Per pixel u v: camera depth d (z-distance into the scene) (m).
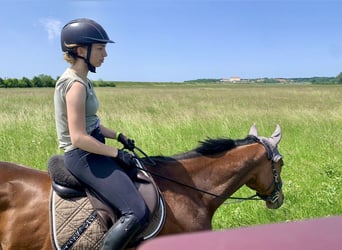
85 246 3.07
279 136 4.01
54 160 3.24
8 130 12.34
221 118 15.55
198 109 21.05
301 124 14.55
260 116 16.39
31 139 10.77
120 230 3.00
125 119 14.45
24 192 3.21
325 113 17.25
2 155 9.35
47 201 3.17
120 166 3.22
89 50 3.07
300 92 47.44
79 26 3.04
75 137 2.97
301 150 10.38
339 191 6.93
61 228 3.07
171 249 1.27
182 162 3.62
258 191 3.95
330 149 10.53
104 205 3.11
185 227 3.37
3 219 3.16
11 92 49.38
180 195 3.45
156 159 3.56
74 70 3.10
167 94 44.19
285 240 1.19
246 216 6.09
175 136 11.64
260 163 3.81
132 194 3.07
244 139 3.91
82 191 3.16
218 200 3.68
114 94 43.72
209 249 1.24
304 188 7.42
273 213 6.13
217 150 3.73
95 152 3.02
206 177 3.63
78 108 2.98
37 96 39.41
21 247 3.12
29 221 3.12
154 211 3.17
